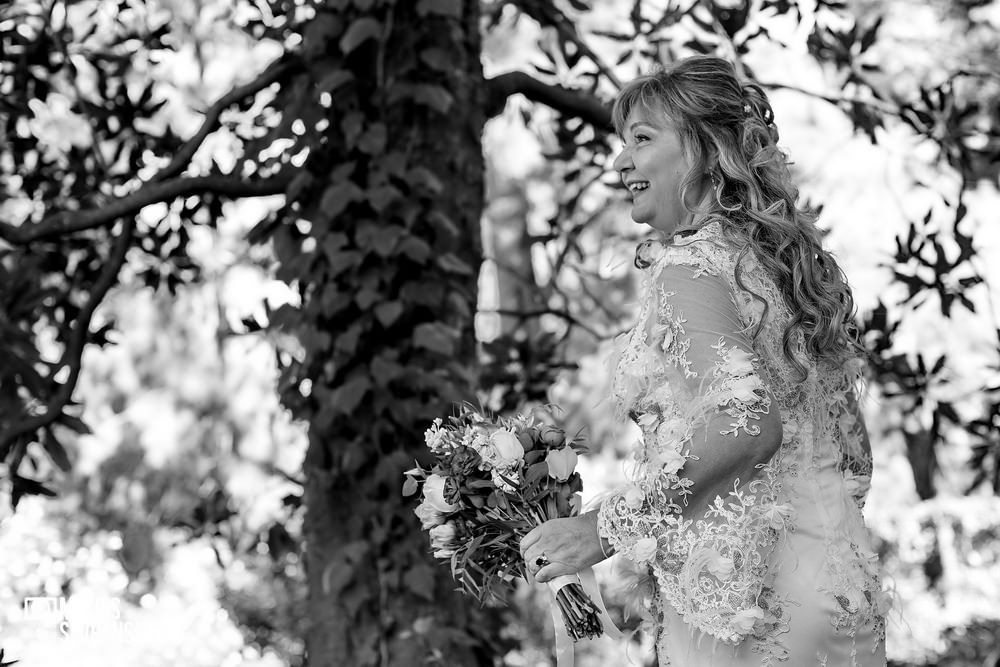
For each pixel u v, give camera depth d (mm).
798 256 2248
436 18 3869
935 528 6539
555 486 2406
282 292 4453
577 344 7773
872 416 7480
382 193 3701
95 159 4898
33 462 4570
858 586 2189
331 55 3857
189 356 9945
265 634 6684
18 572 3082
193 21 5676
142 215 4875
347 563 3615
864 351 2422
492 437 2391
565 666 2398
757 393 2076
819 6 4523
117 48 4984
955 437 5590
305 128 3922
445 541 2430
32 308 4613
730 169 2260
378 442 3629
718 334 2113
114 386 10594
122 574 3262
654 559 2156
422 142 3836
